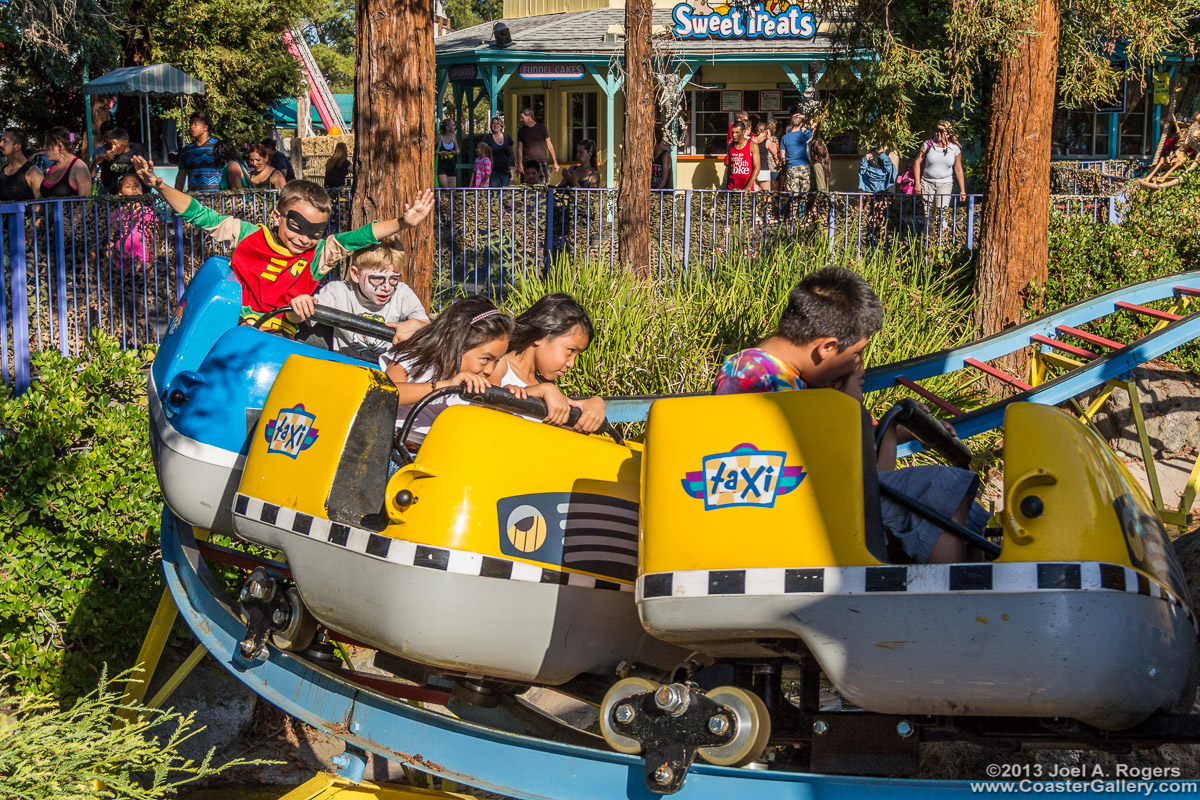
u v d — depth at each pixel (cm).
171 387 398
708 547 275
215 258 462
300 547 327
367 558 308
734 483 277
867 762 299
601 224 1066
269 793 462
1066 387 681
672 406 292
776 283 877
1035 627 252
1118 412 830
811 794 283
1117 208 1062
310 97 3675
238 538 368
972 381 805
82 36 1998
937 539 288
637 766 299
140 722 387
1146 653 257
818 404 277
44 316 896
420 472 303
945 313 916
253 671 374
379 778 484
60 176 1005
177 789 461
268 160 1230
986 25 854
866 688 267
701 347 799
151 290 968
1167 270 944
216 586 424
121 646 495
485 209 1133
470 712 382
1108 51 1051
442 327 388
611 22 2181
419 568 300
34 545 500
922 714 270
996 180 909
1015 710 260
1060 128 1992
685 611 276
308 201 450
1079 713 258
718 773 289
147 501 520
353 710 344
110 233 883
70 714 352
